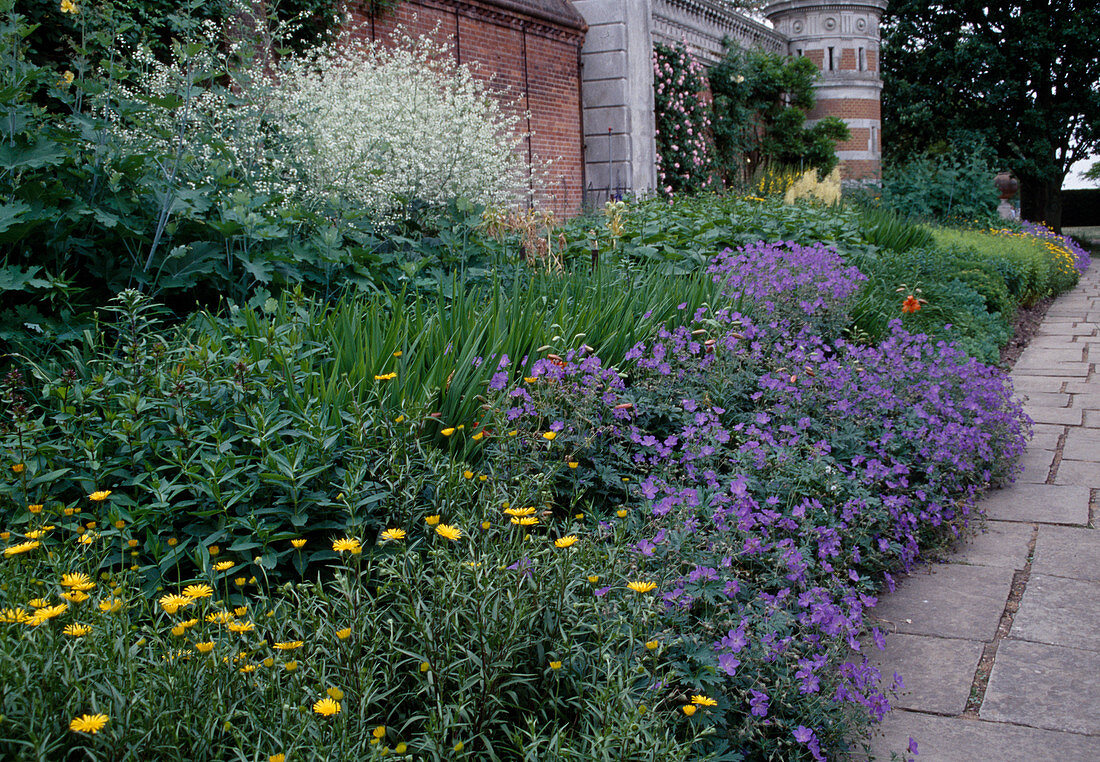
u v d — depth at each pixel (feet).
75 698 4.69
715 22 56.29
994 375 16.52
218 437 7.65
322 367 9.89
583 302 13.44
